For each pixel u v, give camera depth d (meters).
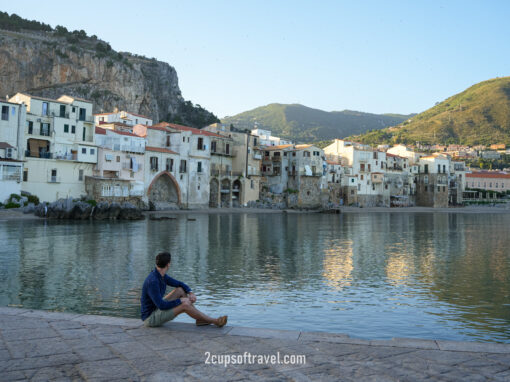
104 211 63.97
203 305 18.22
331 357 7.37
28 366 6.88
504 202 158.88
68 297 19.17
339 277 24.67
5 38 150.00
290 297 19.81
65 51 161.38
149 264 27.44
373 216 95.44
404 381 6.41
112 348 7.76
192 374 6.64
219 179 97.31
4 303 18.05
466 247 39.38
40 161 67.31
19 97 69.50
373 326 15.68
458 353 7.56
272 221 71.19
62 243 36.53
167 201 87.69
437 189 143.38
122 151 76.56
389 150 157.62
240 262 29.27
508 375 6.62
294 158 114.69
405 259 31.69
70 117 71.19
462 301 19.38
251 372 6.73
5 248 33.09
